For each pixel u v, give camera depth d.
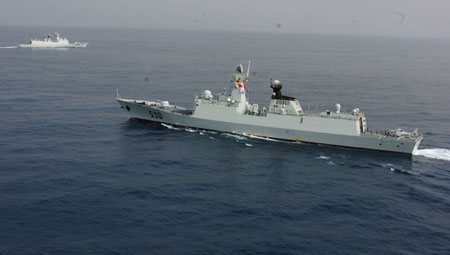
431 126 80.81
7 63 163.75
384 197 46.50
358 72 181.50
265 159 58.72
